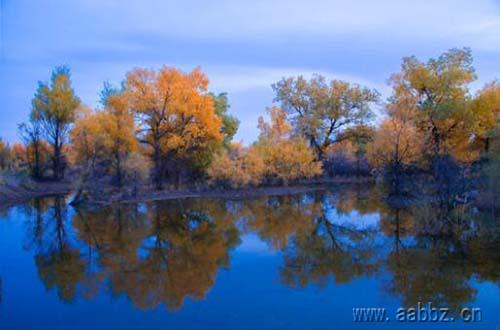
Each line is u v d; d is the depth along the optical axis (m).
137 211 25.08
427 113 32.41
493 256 13.62
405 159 29.27
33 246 16.42
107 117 32.88
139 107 35.12
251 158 35.06
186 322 9.22
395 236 16.94
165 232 18.72
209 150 37.25
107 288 11.39
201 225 20.30
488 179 21.41
